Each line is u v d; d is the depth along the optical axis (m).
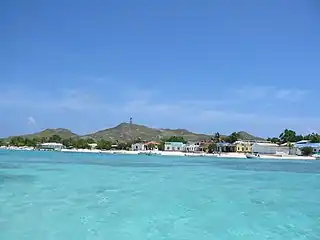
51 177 44.00
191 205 24.59
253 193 32.22
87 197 27.50
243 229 17.66
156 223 18.62
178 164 88.00
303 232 17.16
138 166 75.44
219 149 171.38
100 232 16.55
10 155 122.75
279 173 60.47
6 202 24.27
